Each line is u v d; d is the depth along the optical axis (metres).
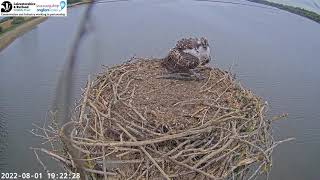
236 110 3.73
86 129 3.49
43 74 6.88
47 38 7.39
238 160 3.35
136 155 3.29
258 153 3.39
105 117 3.55
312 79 7.34
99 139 3.37
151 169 3.20
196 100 3.94
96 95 3.92
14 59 7.30
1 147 5.95
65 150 3.26
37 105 6.41
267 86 7.02
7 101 6.41
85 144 3.18
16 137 6.06
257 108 3.84
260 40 8.37
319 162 6.24
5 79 6.95
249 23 9.20
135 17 8.35
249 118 3.69
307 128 6.54
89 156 3.22
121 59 6.73
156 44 7.47
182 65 4.39
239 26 8.89
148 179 3.17
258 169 3.41
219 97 4.02
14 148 5.95
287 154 6.38
